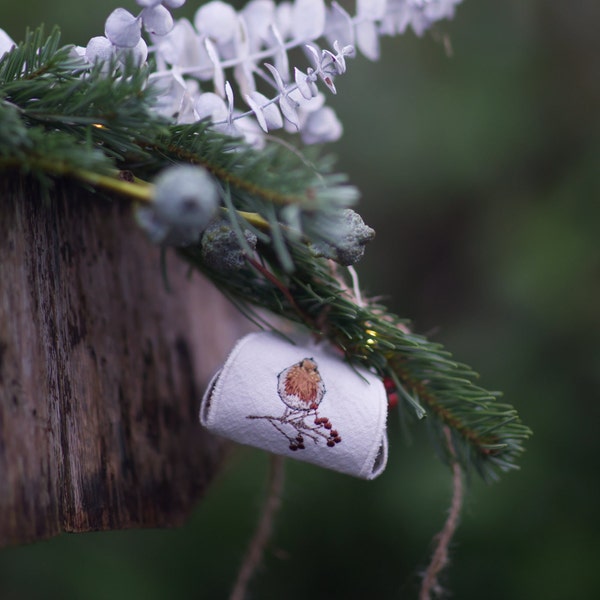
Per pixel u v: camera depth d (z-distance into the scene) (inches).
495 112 72.7
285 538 62.2
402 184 73.8
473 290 74.5
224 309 42.8
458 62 74.1
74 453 33.4
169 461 36.4
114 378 35.0
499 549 59.7
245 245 32.1
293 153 34.4
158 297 37.4
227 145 33.0
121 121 32.4
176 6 33.3
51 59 33.0
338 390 34.0
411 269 77.9
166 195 30.6
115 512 34.4
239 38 35.4
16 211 32.7
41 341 32.9
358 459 33.9
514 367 67.1
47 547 59.5
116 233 35.9
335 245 32.5
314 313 34.6
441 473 61.2
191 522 63.5
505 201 74.8
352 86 72.7
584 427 64.1
